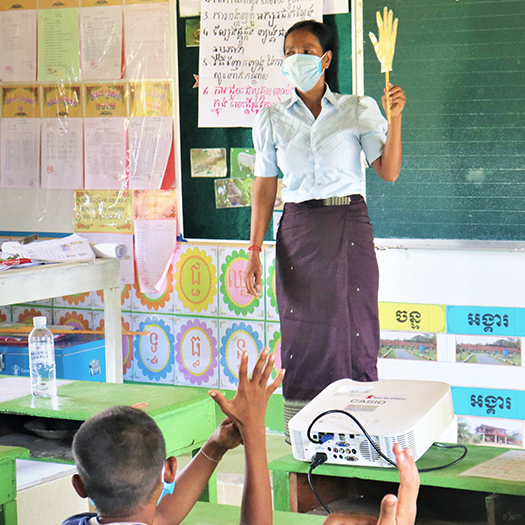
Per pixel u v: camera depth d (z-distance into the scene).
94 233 4.50
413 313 3.71
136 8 4.25
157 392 2.47
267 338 4.08
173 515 1.55
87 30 4.39
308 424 1.99
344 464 1.96
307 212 2.99
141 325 4.42
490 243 3.54
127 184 4.38
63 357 4.05
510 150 3.48
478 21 3.46
